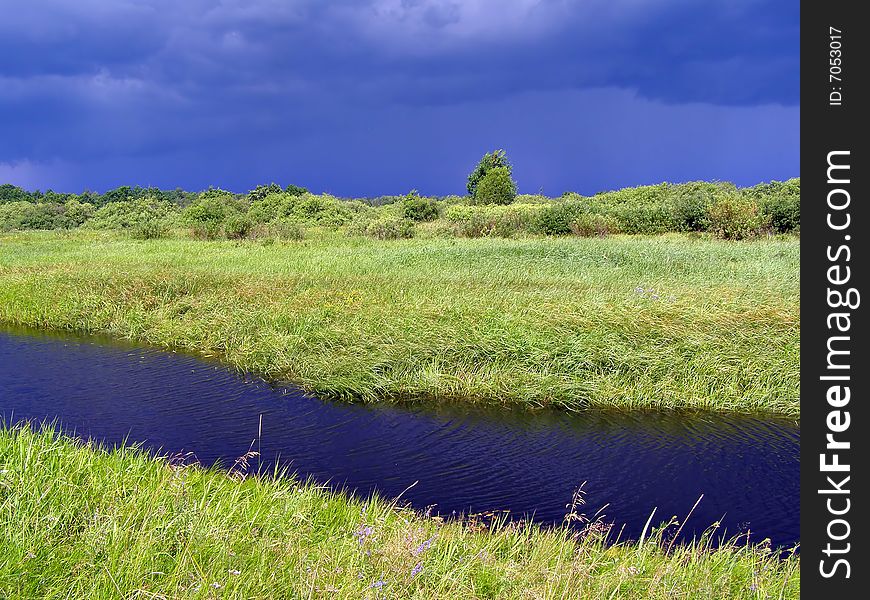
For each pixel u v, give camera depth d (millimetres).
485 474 8188
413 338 12070
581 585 4562
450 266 20828
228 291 16469
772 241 27641
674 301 13664
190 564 4414
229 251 27438
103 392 11086
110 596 3973
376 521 5418
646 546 5770
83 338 15039
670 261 20672
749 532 6738
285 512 5527
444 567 4688
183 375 12102
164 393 11070
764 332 11953
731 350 11398
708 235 30391
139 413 10117
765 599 4754
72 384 11508
